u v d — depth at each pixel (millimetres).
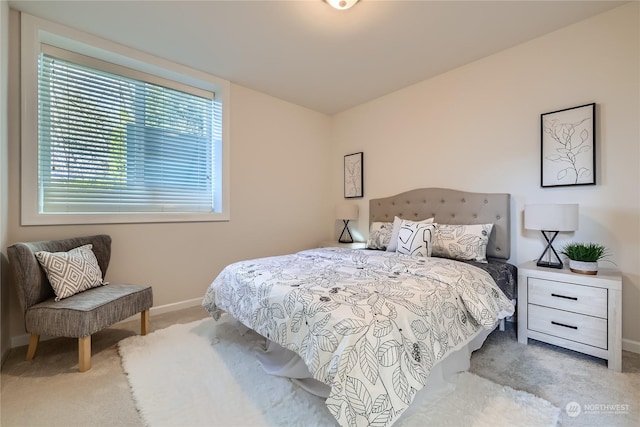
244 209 3406
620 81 2041
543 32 2328
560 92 2297
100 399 1502
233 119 3277
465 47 2547
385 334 1187
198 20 2188
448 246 2557
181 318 2646
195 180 3172
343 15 2115
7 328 2027
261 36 2377
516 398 1467
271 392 1537
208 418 1354
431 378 1472
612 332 1761
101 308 1861
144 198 2826
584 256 1943
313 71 2988
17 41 2107
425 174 3199
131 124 2744
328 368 1157
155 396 1507
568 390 1558
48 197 2342
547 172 2344
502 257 2559
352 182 3990
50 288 2016
